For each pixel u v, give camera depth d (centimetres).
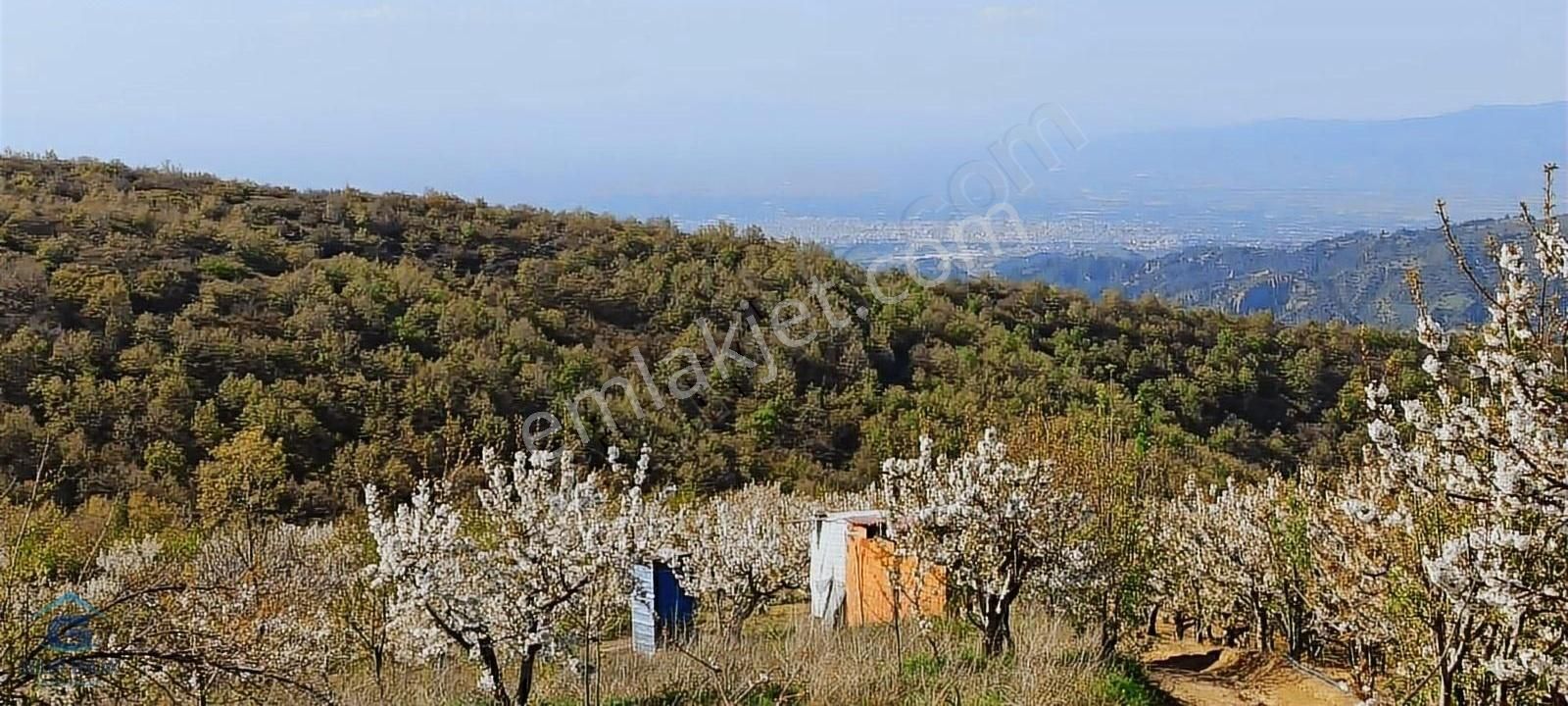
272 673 730
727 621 1697
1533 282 546
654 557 1143
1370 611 838
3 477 1914
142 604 717
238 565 1262
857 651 1219
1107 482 1510
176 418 2195
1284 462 2783
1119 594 1472
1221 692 1351
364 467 2086
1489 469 600
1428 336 591
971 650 1288
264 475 1992
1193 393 3012
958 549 1313
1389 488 784
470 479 1783
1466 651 685
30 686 597
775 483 2480
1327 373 3294
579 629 1057
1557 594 542
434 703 1091
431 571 992
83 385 2217
